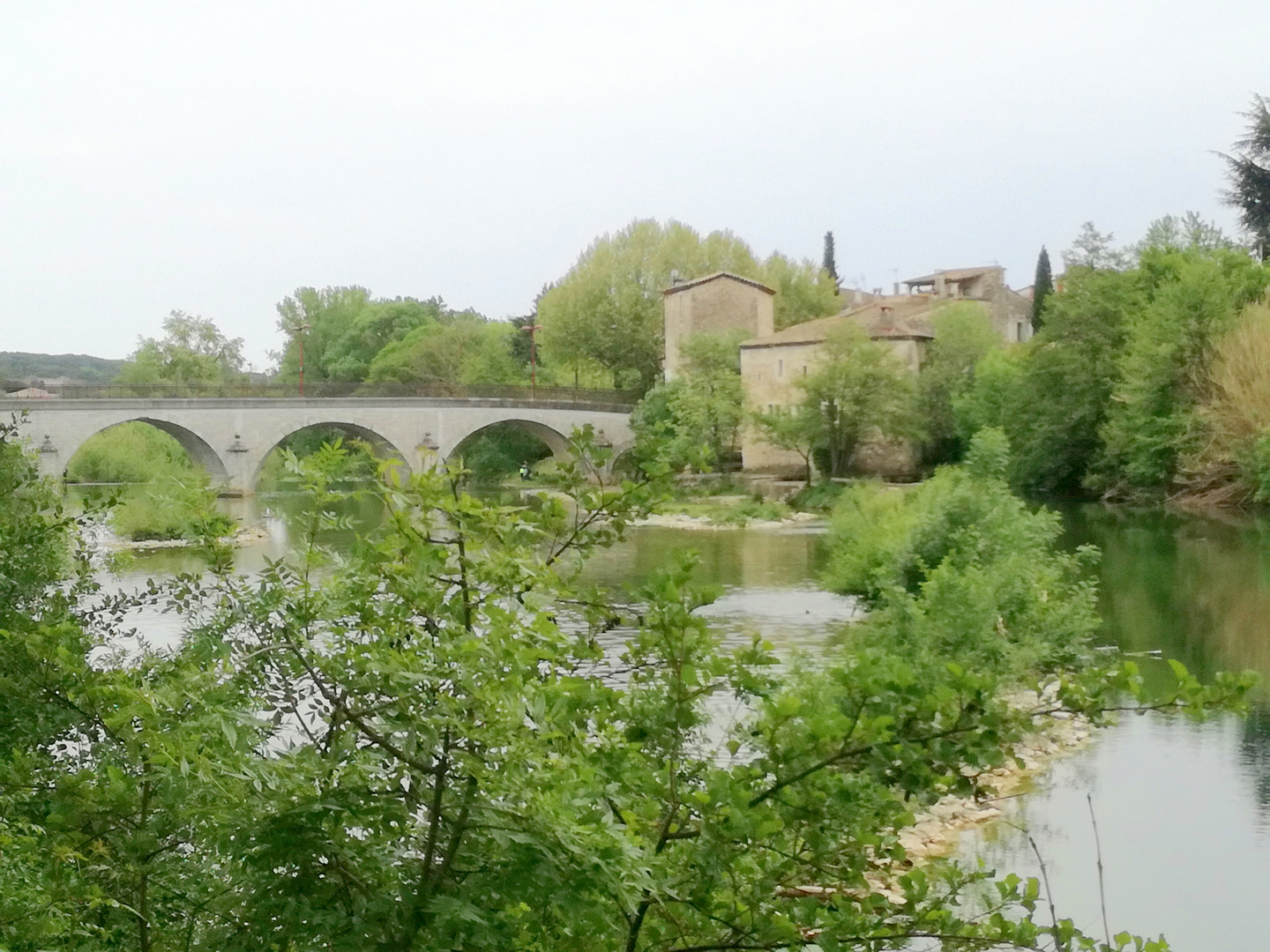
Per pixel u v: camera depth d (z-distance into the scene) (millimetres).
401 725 3211
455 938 3016
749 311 80562
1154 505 52500
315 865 3213
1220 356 51031
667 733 3754
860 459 69750
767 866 3662
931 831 12070
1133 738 15430
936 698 3342
